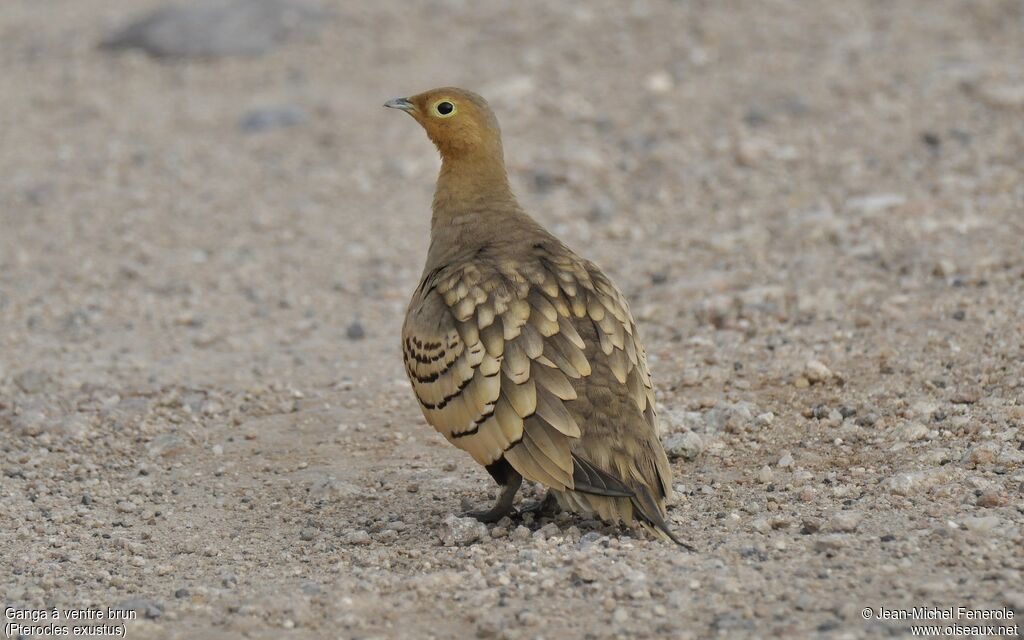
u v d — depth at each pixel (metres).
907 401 16.91
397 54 40.47
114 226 29.36
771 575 12.38
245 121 35.78
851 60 35.34
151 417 19.08
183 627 12.32
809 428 16.64
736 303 21.62
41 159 34.03
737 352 19.58
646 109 33.84
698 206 27.95
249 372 21.11
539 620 11.80
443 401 13.70
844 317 20.48
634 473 12.82
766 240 25.14
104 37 45.03
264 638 11.97
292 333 23.33
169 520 15.61
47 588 13.56
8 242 28.50
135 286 25.98
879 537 13.09
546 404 13.02
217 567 13.99
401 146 33.53
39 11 51.00
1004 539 12.80
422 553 13.85
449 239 15.47
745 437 16.58
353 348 22.36
